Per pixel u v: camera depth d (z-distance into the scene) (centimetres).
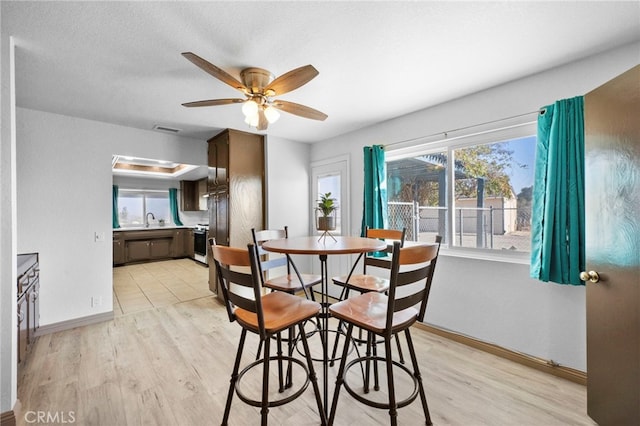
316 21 154
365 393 184
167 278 505
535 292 214
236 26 158
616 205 140
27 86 228
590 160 159
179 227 715
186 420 160
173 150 378
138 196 709
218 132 368
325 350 168
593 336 157
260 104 212
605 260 148
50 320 280
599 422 152
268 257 379
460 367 215
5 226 159
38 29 158
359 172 355
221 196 371
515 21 154
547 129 199
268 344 132
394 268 123
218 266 147
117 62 194
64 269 289
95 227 308
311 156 427
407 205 319
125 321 308
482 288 243
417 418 162
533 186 207
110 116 299
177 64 197
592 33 165
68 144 295
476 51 183
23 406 171
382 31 163
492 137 241
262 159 387
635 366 131
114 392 185
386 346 128
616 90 139
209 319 314
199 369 212
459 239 270
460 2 140
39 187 279
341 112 294
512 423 158
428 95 252
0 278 157
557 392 184
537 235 204
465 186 266
